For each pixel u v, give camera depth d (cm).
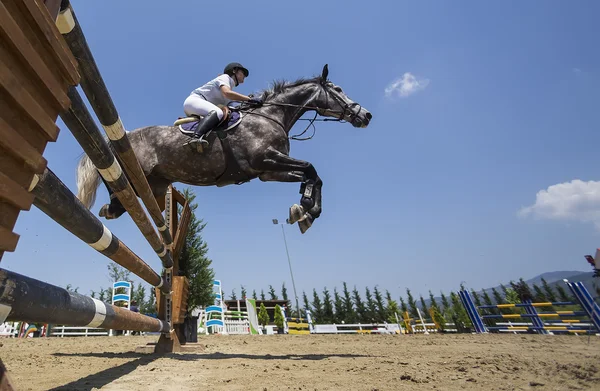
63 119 142
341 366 302
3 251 79
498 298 3516
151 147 391
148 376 253
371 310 4550
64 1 111
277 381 230
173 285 496
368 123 497
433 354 416
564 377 225
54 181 114
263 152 390
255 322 1859
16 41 78
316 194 404
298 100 465
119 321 224
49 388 204
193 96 410
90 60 141
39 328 1442
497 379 226
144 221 289
